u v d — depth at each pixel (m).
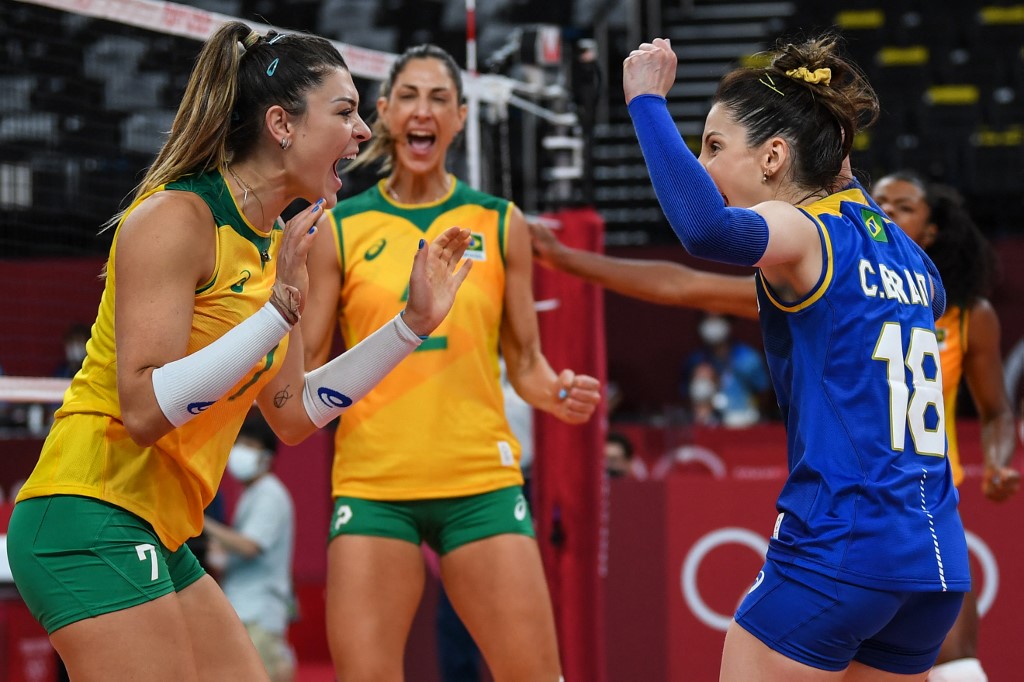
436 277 10.05
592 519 16.69
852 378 8.88
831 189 9.70
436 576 22.14
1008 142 46.94
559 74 17.88
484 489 12.80
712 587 20.84
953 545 8.98
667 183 8.82
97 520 8.79
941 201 15.33
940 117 48.25
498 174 18.98
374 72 16.55
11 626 21.78
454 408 12.87
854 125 9.71
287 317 8.73
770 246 8.73
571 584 16.64
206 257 8.96
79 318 32.81
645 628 20.94
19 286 32.59
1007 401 15.93
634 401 42.78
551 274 16.84
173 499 9.29
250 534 21.11
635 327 42.84
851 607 8.61
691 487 21.00
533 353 13.66
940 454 9.14
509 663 12.64
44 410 29.61
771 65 9.84
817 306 8.96
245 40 9.41
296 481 25.61
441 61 13.42
